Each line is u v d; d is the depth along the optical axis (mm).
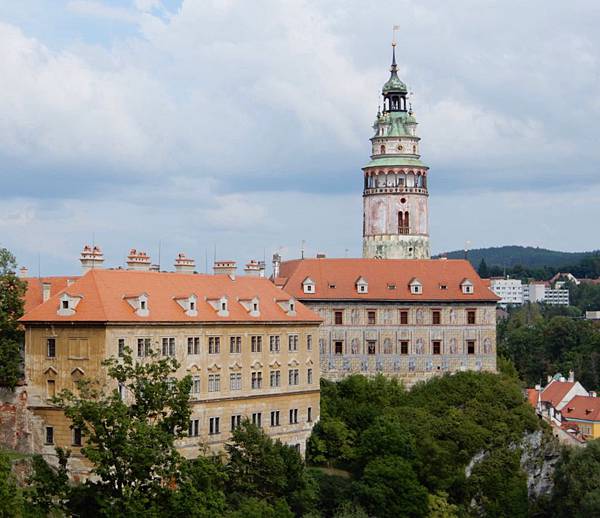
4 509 98750
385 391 180625
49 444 139000
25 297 159625
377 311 190250
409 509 154250
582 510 168500
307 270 192250
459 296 194125
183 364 147125
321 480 155000
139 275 150250
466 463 173750
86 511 107062
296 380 166125
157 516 104938
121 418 107125
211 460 120750
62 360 139375
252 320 157750
